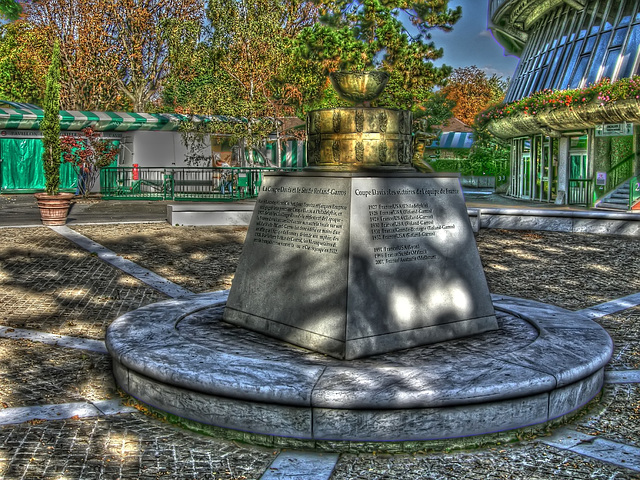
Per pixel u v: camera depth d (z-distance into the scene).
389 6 21.83
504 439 4.75
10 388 5.71
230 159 30.02
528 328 6.41
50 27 31.75
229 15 26.55
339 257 5.54
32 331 7.60
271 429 4.66
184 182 27.14
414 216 5.89
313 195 5.91
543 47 30.28
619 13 25.33
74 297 9.41
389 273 5.66
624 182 25.00
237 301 6.50
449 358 5.34
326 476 4.21
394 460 4.46
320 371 4.95
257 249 6.41
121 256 12.66
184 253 13.29
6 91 40.56
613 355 6.82
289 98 26.42
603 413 5.27
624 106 22.14
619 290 10.45
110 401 5.43
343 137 5.96
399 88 22.23
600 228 17.27
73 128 26.64
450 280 6.05
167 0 31.02
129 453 4.50
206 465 4.36
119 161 27.89
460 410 4.63
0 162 26.89
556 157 27.84
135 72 32.22
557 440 4.77
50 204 16.27
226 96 27.34
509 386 4.67
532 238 16.25
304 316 5.74
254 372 4.89
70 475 4.17
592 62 25.94
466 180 43.66
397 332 5.63
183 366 5.01
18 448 4.53
